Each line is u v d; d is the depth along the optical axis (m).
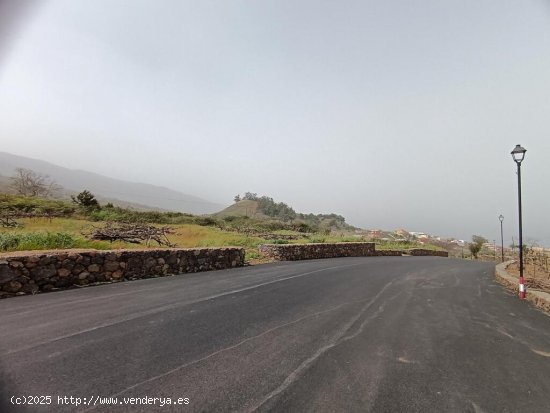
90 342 3.98
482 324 5.85
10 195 39.75
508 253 35.22
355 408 2.84
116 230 18.78
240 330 4.75
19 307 5.49
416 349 4.39
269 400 2.89
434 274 13.05
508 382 3.53
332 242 23.39
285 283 8.93
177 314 5.35
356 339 4.66
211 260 11.44
